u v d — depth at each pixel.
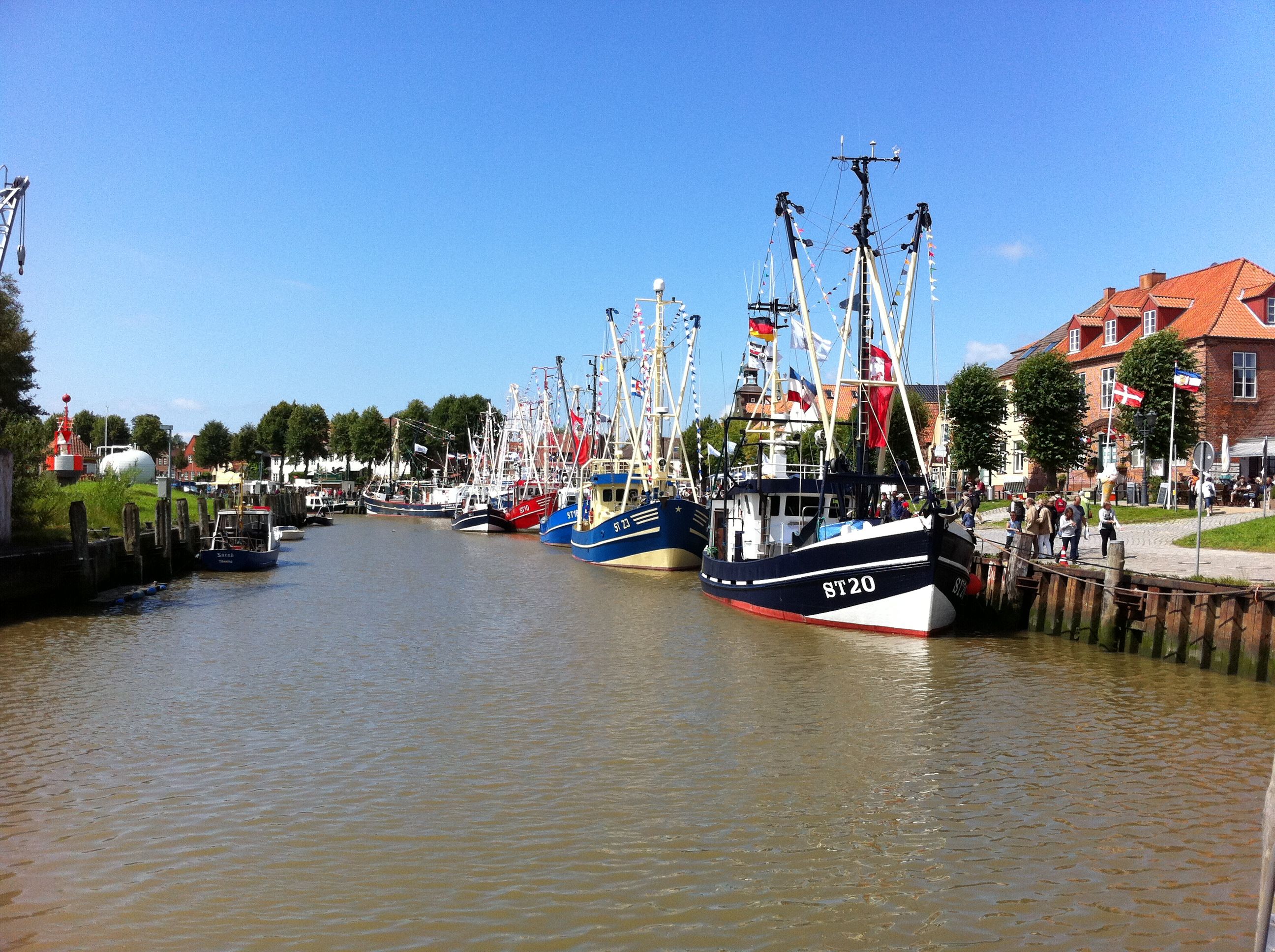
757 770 14.38
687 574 46.47
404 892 10.20
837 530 27.05
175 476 144.12
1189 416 51.59
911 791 13.44
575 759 14.91
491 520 83.19
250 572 46.47
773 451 34.06
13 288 44.38
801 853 11.28
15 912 9.78
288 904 9.91
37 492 38.88
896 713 17.72
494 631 27.72
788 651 24.00
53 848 11.37
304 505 105.81
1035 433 56.69
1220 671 20.61
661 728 16.67
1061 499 32.03
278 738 16.06
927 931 9.40
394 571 47.59
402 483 138.38
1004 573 27.56
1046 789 13.53
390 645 25.31
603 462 59.97
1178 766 14.55
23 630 27.75
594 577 44.75
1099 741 15.88
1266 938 4.90
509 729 16.66
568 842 11.56
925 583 24.78
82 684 20.30
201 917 9.66
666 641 25.59
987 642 24.94
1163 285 65.44
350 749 15.40
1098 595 24.16
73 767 14.47
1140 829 12.05
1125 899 10.11
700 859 11.10
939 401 61.72
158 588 38.16
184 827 12.05
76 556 33.25
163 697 19.05
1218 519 38.88
